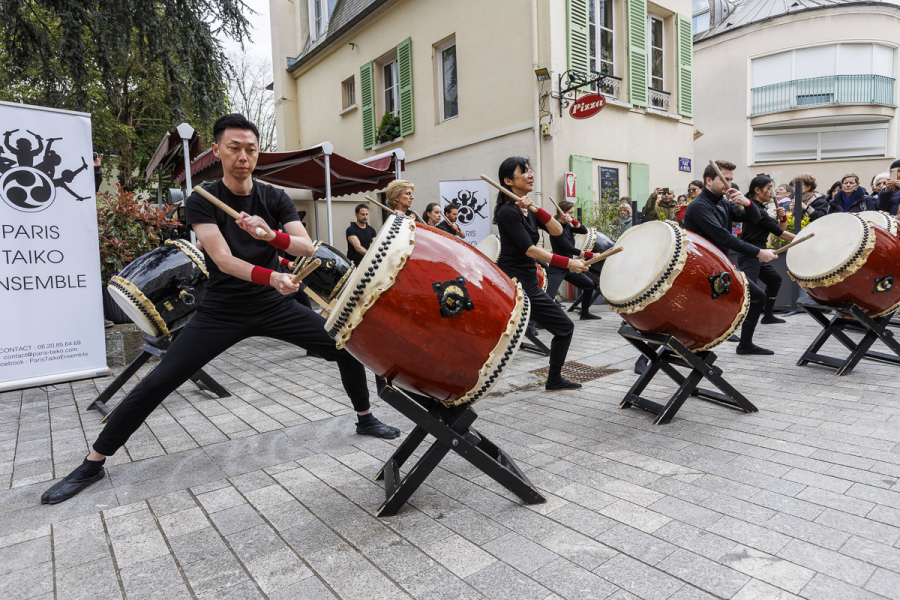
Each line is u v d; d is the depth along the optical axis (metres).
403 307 2.00
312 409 3.88
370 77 12.35
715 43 19.94
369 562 1.94
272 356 5.92
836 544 1.90
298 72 14.97
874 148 19.33
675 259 3.07
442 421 2.41
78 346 4.88
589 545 1.99
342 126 13.63
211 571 1.92
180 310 3.86
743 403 3.33
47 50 7.89
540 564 1.88
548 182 8.99
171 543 2.12
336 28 13.09
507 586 1.77
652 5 10.55
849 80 18.39
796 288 7.13
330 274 4.23
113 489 2.62
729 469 2.56
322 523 2.24
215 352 2.71
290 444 3.18
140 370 5.28
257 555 2.01
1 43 8.12
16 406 4.14
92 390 4.58
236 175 2.55
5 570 1.96
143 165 17.16
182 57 8.23
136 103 13.84
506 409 3.72
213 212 2.54
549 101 8.82
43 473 2.87
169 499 2.50
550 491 2.45
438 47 10.80
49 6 7.50
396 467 2.57
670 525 2.09
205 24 8.38
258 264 2.70
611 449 2.90
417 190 11.57
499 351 2.12
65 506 2.46
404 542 2.07
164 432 3.46
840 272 3.85
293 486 2.61
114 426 2.63
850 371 4.08
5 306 4.52
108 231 5.76
